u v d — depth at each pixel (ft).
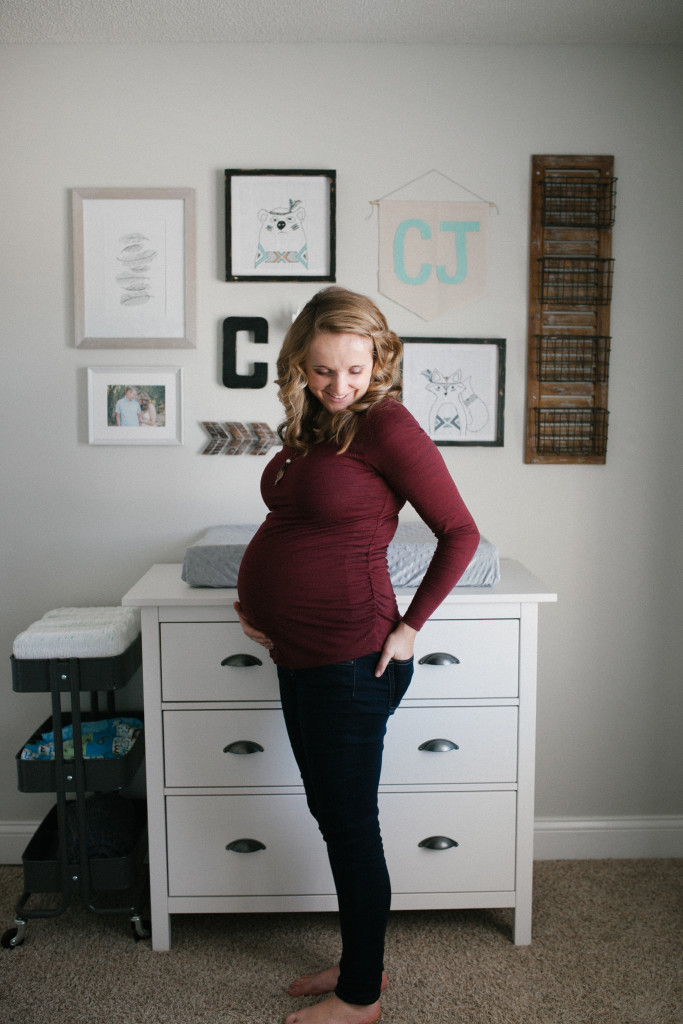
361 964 5.25
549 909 6.86
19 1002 5.73
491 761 6.28
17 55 7.07
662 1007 5.66
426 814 6.31
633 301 7.40
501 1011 5.63
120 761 6.29
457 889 6.38
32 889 6.39
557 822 7.79
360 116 7.20
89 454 7.41
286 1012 5.63
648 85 7.23
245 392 7.37
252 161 7.21
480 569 6.28
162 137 7.17
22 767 6.31
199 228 7.23
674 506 7.60
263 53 7.14
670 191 7.32
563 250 7.31
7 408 7.34
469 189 7.28
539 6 6.53
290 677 5.29
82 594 7.54
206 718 6.18
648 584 7.67
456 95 7.21
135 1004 5.71
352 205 7.26
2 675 7.59
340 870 5.14
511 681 6.22
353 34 7.00
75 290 7.20
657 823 7.80
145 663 6.14
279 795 6.26
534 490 7.54
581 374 7.41
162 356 7.34
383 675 4.99
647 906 6.91
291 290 7.29
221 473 7.44
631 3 6.48
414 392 7.38
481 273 7.32
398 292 7.32
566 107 7.24
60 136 7.14
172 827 6.28
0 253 7.21
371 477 4.76
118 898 7.01
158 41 7.08
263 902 6.35
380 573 4.98
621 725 7.78
